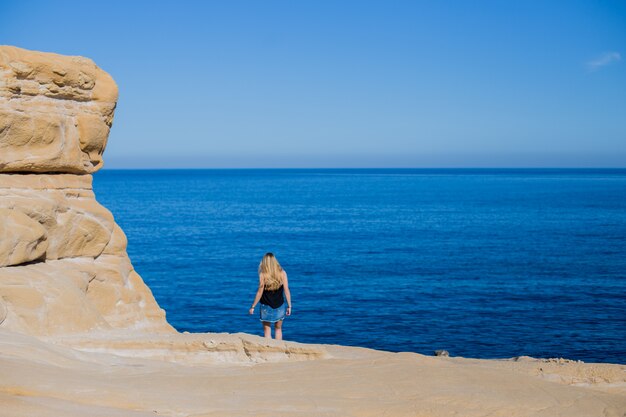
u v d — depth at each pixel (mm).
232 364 9430
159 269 42500
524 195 149000
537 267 42438
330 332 24875
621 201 121812
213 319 27594
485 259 46969
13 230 10656
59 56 11781
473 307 29391
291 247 55594
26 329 10031
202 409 6098
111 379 7039
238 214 94812
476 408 6539
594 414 6617
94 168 13234
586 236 62875
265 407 6297
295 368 7980
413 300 31219
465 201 127625
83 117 12438
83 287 11844
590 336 23750
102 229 12898
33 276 10742
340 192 171125
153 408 6020
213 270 42031
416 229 72312
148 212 97625
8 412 5102
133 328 13039
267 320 12180
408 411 6305
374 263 45219
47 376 6477
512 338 23594
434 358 10414
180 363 9461
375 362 8344
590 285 35250
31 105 11445
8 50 10969
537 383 7660
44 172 12047
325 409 6289
